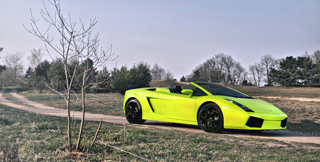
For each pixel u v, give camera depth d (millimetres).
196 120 5965
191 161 3225
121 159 3191
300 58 67062
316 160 3396
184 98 6238
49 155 3102
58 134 4391
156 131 5285
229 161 3246
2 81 89312
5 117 5922
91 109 11953
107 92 33844
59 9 3432
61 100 18953
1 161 2564
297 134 6242
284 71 67438
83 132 4688
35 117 6629
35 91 40438
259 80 76875
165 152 3584
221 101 5539
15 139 3887
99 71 3828
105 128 5266
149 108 6906
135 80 29172
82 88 3445
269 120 5352
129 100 7496
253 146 4215
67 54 3432
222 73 68562
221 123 5434
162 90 6875
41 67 55750
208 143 4277
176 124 7332
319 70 63594
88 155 3248
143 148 3818
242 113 5242
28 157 2930
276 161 3281
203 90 6230
